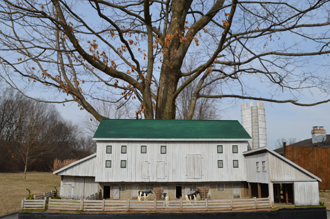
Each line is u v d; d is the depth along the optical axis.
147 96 29.67
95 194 22.91
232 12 22.11
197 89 33.75
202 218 18.53
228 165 24.69
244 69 30.77
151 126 26.81
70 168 24.66
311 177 20.34
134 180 23.88
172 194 24.55
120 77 28.27
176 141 24.58
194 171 24.30
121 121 27.72
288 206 19.73
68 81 30.00
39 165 84.56
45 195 22.95
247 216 18.70
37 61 27.73
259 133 42.38
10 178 51.28
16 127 79.94
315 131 36.41
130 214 18.36
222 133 25.62
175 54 29.80
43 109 92.88
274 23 26.06
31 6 23.38
